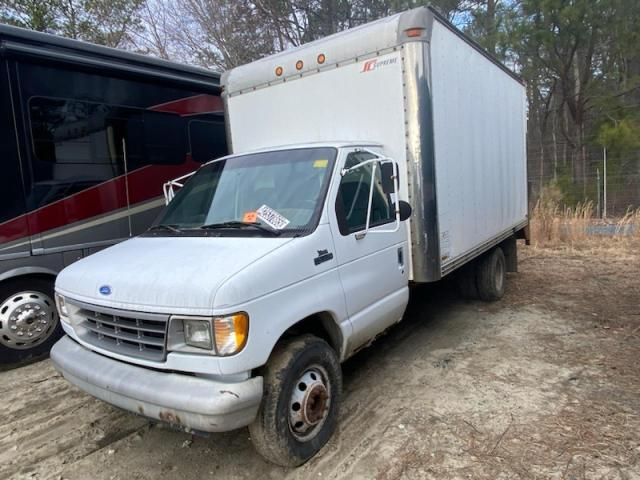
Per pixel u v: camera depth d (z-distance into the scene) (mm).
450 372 4730
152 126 6777
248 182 4098
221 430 2717
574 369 4695
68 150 5789
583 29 16969
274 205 3768
